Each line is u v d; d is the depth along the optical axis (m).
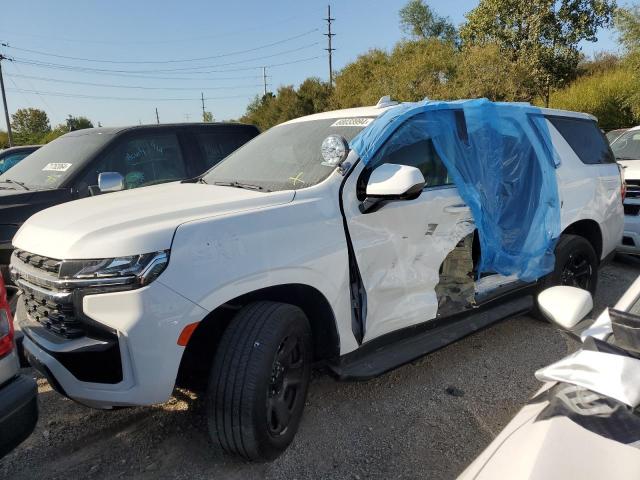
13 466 2.93
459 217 3.69
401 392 3.67
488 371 3.97
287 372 2.89
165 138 6.07
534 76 24.47
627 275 6.57
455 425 3.26
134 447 3.08
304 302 3.11
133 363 2.42
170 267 2.44
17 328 2.98
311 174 3.30
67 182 5.23
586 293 2.17
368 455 2.97
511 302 4.38
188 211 2.73
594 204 4.88
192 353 2.89
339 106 39.94
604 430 1.51
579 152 4.90
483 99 4.18
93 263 2.45
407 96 25.81
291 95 49.41
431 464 2.89
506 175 4.10
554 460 1.43
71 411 3.50
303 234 2.87
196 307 2.48
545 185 4.33
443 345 3.58
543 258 4.35
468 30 27.94
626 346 1.84
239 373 2.61
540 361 4.12
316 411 3.43
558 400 1.69
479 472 1.52
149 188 3.72
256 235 2.70
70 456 3.01
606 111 22.41
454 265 3.75
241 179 3.63
